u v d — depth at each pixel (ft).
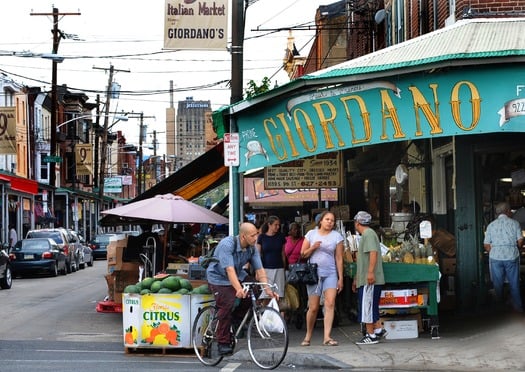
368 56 48.60
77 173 218.18
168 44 55.06
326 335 42.65
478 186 52.39
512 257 47.75
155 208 60.44
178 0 55.16
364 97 45.47
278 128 48.67
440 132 43.68
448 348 40.34
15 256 113.70
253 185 82.79
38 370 37.55
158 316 42.93
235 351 41.04
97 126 247.09
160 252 65.41
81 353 44.32
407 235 54.70
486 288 51.98
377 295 42.63
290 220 116.67
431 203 59.00
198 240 85.20
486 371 35.47
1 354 43.80
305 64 157.89
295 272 42.39
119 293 64.59
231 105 51.06
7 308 70.85
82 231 249.14
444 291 52.70
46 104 219.41
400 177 59.82
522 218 52.08
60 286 98.07
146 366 39.14
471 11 52.16
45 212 191.62
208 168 65.62
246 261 38.11
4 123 130.11
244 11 59.11
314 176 63.41
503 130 42.57
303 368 38.06
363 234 42.60
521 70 42.32
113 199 304.91
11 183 154.81
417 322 44.80
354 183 79.66
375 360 37.93
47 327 57.26
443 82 43.42
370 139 45.44
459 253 52.13
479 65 42.57
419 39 48.83
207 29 55.16
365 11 103.30
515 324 45.78
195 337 40.34
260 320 37.68
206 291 42.86
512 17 51.78
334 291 42.60
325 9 130.11
